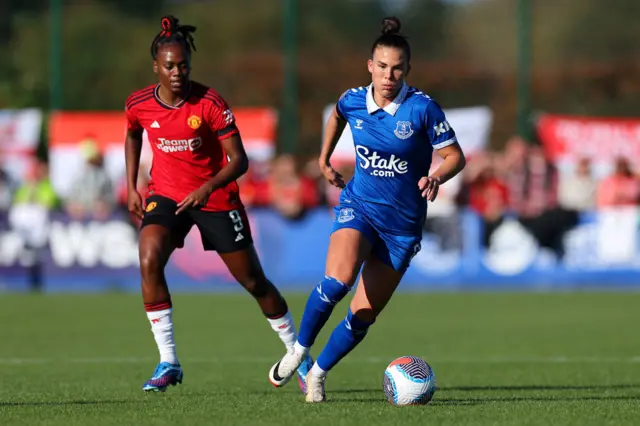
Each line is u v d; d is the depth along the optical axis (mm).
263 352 38938
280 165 71000
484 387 28484
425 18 115000
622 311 56875
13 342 42375
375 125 22938
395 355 37781
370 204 23172
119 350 39438
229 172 25203
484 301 63125
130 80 95250
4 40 101188
